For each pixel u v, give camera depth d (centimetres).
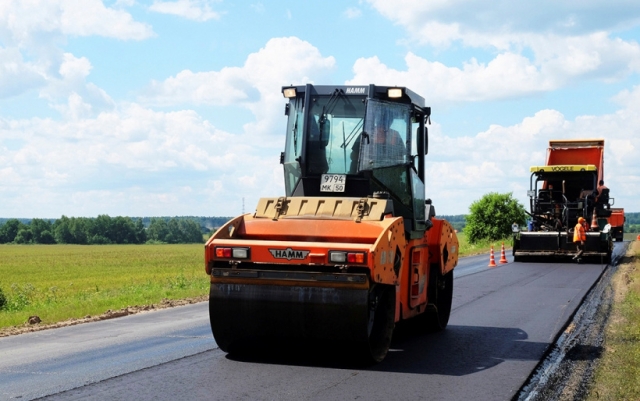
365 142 923
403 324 1104
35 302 1897
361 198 860
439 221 1076
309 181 946
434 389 707
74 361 842
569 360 871
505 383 735
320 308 779
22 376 757
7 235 16438
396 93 941
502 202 5428
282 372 777
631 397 682
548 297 1597
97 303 1617
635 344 978
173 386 706
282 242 806
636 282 1912
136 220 17262
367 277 771
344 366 812
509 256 3519
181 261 6241
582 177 2952
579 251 2745
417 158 1044
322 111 951
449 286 1147
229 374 763
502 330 1117
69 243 16262
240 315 809
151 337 1029
